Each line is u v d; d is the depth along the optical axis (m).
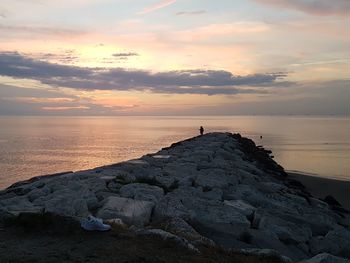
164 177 15.05
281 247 9.72
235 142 37.38
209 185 14.91
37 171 40.62
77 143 78.06
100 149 63.59
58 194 11.04
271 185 18.55
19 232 7.81
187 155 23.59
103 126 185.75
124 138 91.31
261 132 113.94
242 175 19.27
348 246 10.66
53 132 126.50
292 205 14.99
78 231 7.79
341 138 89.62
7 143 79.75
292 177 29.72
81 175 14.57
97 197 11.24
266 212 12.01
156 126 177.75
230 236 9.77
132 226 8.73
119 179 13.89
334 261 7.91
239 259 7.33
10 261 6.40
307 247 10.54
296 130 132.00
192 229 9.01
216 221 10.11
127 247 7.12
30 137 100.44
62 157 52.56
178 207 10.47
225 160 23.19
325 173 34.62
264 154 39.19
